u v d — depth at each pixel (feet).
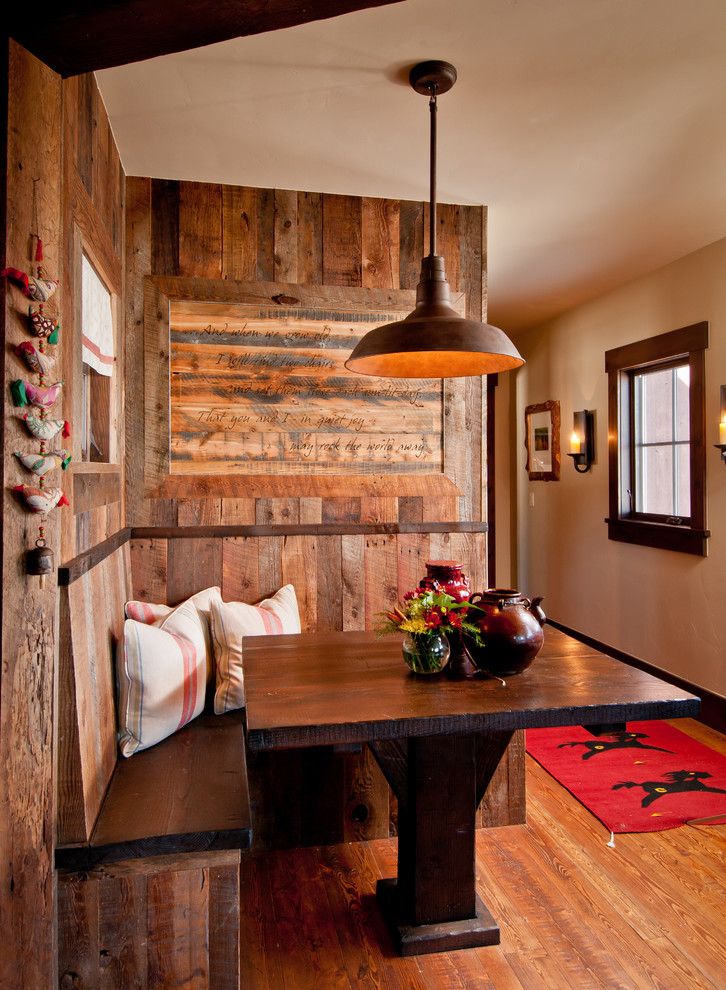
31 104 4.25
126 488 7.77
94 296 6.16
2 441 3.99
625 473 13.56
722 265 10.64
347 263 8.37
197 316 7.95
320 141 7.14
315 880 7.02
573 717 4.89
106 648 5.79
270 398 8.14
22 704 4.13
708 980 5.51
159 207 7.90
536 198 8.75
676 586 11.84
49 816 4.34
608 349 14.01
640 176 8.17
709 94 6.39
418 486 8.51
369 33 5.41
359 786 7.82
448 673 5.72
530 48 5.65
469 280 8.80
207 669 6.91
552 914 6.36
